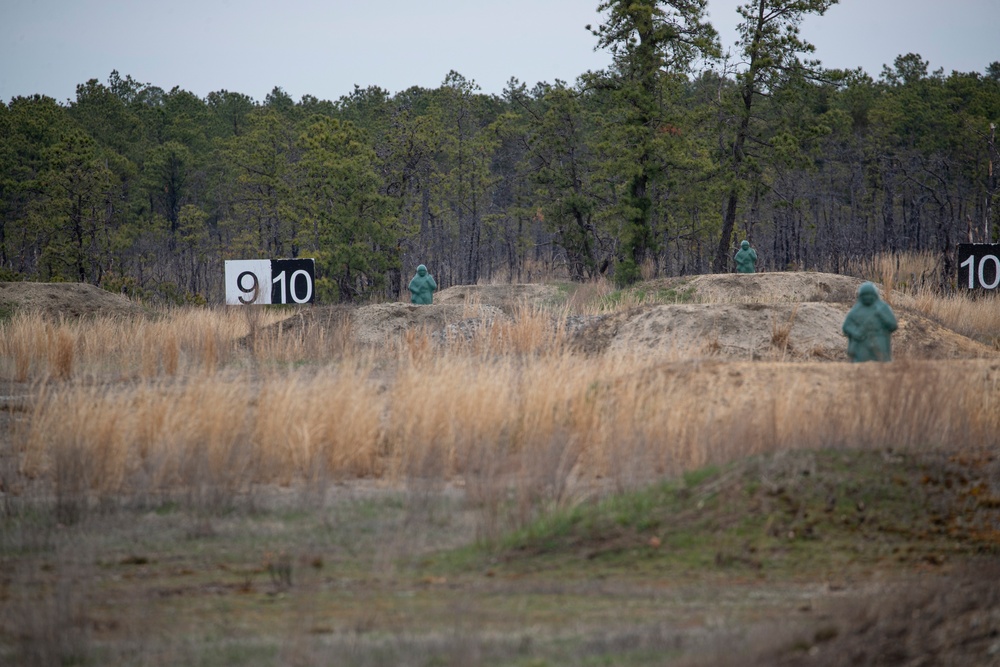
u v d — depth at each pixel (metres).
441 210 178.00
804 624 22.12
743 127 142.00
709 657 20.31
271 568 28.92
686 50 136.50
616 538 30.52
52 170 157.88
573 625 23.64
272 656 21.39
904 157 179.00
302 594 26.58
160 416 41.16
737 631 22.25
